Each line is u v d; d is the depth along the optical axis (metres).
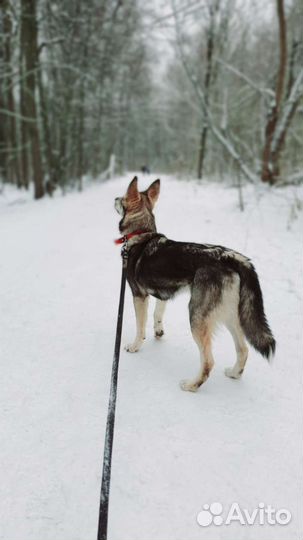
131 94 27.45
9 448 2.35
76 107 17.67
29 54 12.81
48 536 1.84
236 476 2.18
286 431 2.54
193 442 2.43
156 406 2.77
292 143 13.31
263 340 2.76
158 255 3.10
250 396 2.90
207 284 2.81
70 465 2.24
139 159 55.38
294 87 9.98
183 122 30.70
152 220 3.43
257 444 2.42
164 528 1.87
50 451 2.34
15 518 1.92
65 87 15.79
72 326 3.99
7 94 17.95
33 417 2.63
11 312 4.32
